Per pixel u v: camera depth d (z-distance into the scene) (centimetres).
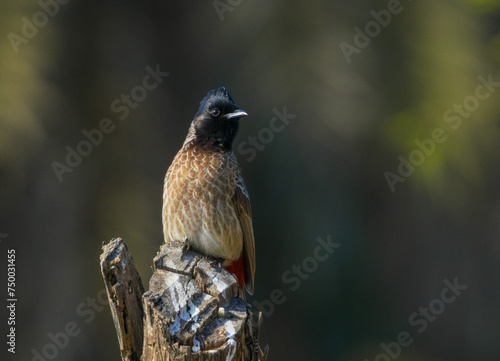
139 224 1302
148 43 1392
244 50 1356
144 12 1405
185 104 1417
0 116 1164
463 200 1469
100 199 1295
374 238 1530
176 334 531
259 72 1335
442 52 1359
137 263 1280
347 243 1472
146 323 546
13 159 1198
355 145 1395
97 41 1313
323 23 1323
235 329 543
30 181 1252
